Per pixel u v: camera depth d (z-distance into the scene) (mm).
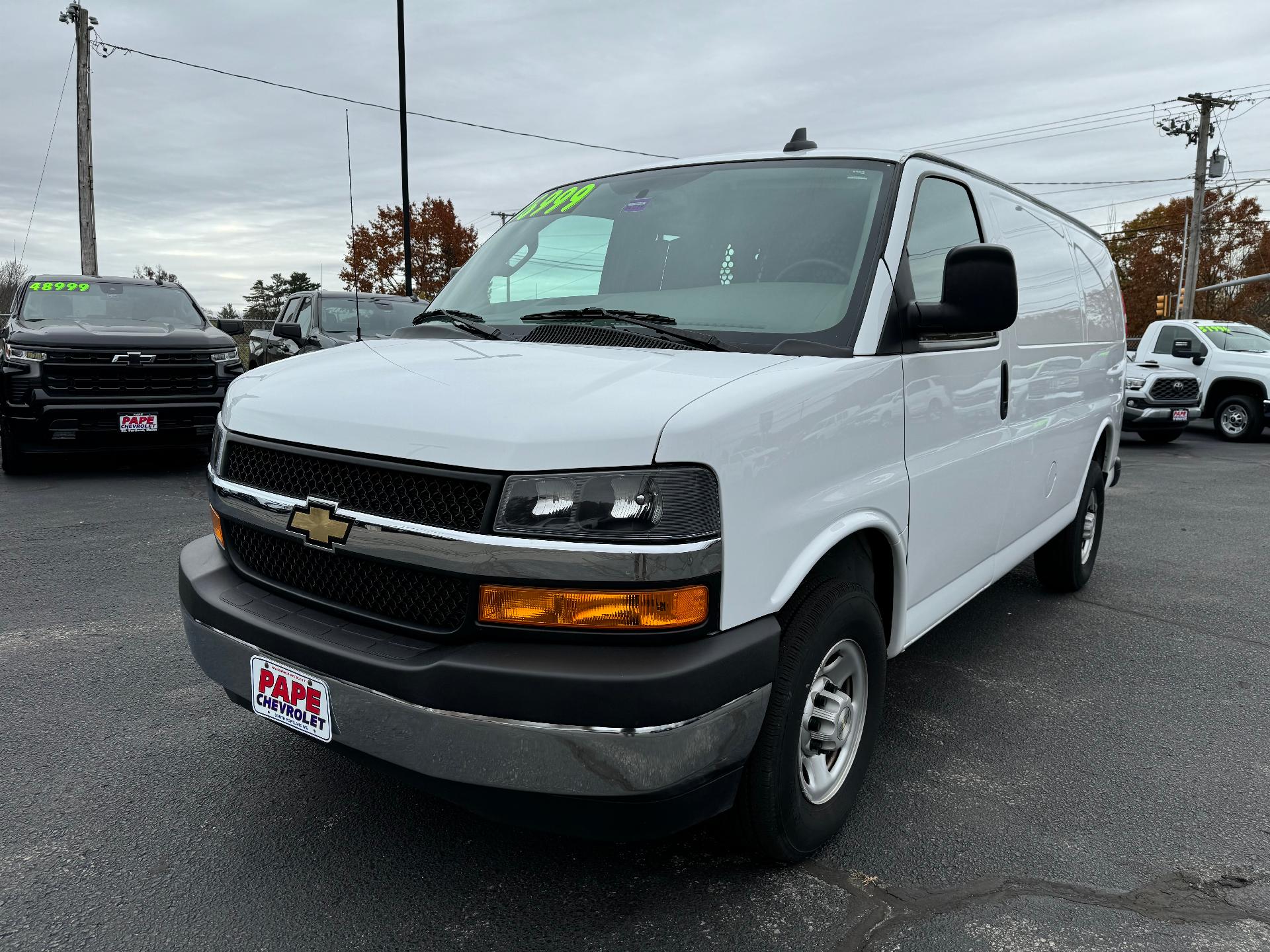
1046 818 2830
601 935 2229
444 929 2244
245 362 13352
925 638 4578
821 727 2514
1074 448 4555
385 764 2100
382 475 2098
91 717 3422
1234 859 2621
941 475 2924
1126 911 2365
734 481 2000
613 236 3125
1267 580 5789
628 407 1987
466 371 2316
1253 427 15297
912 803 2908
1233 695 3877
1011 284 2512
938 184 3129
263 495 2336
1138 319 44906
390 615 2125
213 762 3086
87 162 20047
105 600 4801
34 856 2529
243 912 2299
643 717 1857
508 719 1892
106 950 2152
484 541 1921
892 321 2621
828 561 2477
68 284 9523
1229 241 42062
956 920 2312
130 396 8258
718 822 2430
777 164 3117
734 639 2002
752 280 2760
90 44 19750
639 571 1882
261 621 2260
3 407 8047
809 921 2293
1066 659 4293
